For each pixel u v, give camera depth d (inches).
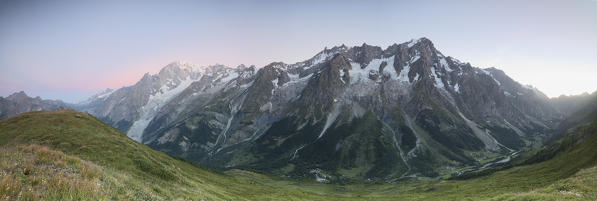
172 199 1258.0
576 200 1533.0
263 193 3577.8
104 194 817.5
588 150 4247.0
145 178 1878.7
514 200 1802.4
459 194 4202.8
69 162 1058.7
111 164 2052.2
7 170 765.9
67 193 695.7
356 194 6166.3
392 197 4852.4
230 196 2480.3
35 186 688.4
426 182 7396.7
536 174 4840.1
